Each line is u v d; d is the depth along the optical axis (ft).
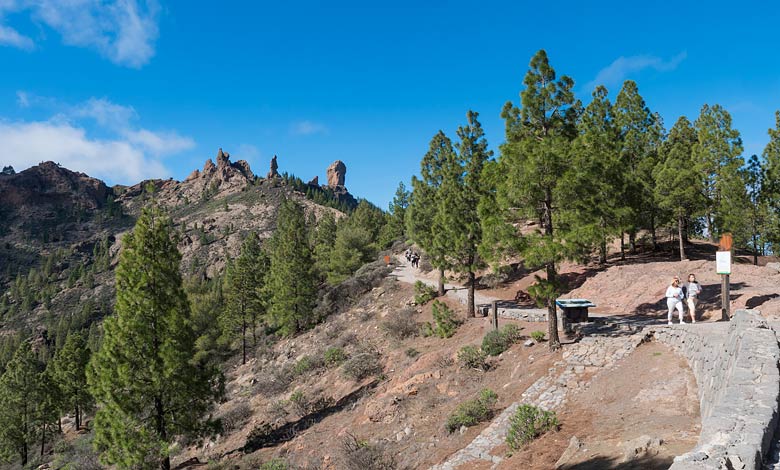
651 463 28.60
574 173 60.29
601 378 50.26
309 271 167.43
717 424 22.58
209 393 77.46
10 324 543.39
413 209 138.82
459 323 97.35
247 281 181.88
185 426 74.95
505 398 55.31
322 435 71.05
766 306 61.21
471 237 97.35
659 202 116.88
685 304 74.33
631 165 132.77
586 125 132.87
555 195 62.85
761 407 23.89
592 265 122.52
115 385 69.05
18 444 144.36
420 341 98.63
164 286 74.02
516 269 134.72
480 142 115.85
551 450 37.73
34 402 147.43
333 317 155.33
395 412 65.72
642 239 143.43
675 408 37.78
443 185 110.01
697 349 44.04
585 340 62.23
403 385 72.54
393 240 281.54
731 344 35.04
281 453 70.33
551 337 63.00
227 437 91.35
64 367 164.55
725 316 56.49
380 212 358.84
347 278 200.75
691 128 139.85
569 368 55.52
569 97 69.05
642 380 45.93
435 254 102.68
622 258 123.85
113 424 68.23
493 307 78.84
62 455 129.49
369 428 64.80
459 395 63.10
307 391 98.17
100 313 536.01
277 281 172.96
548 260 61.05
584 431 39.11
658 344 55.06
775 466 20.26
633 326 64.85
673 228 139.74
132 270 71.72
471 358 70.08
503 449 42.96
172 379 71.67
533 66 69.36
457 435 50.90
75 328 479.00
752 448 19.67
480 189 96.02
